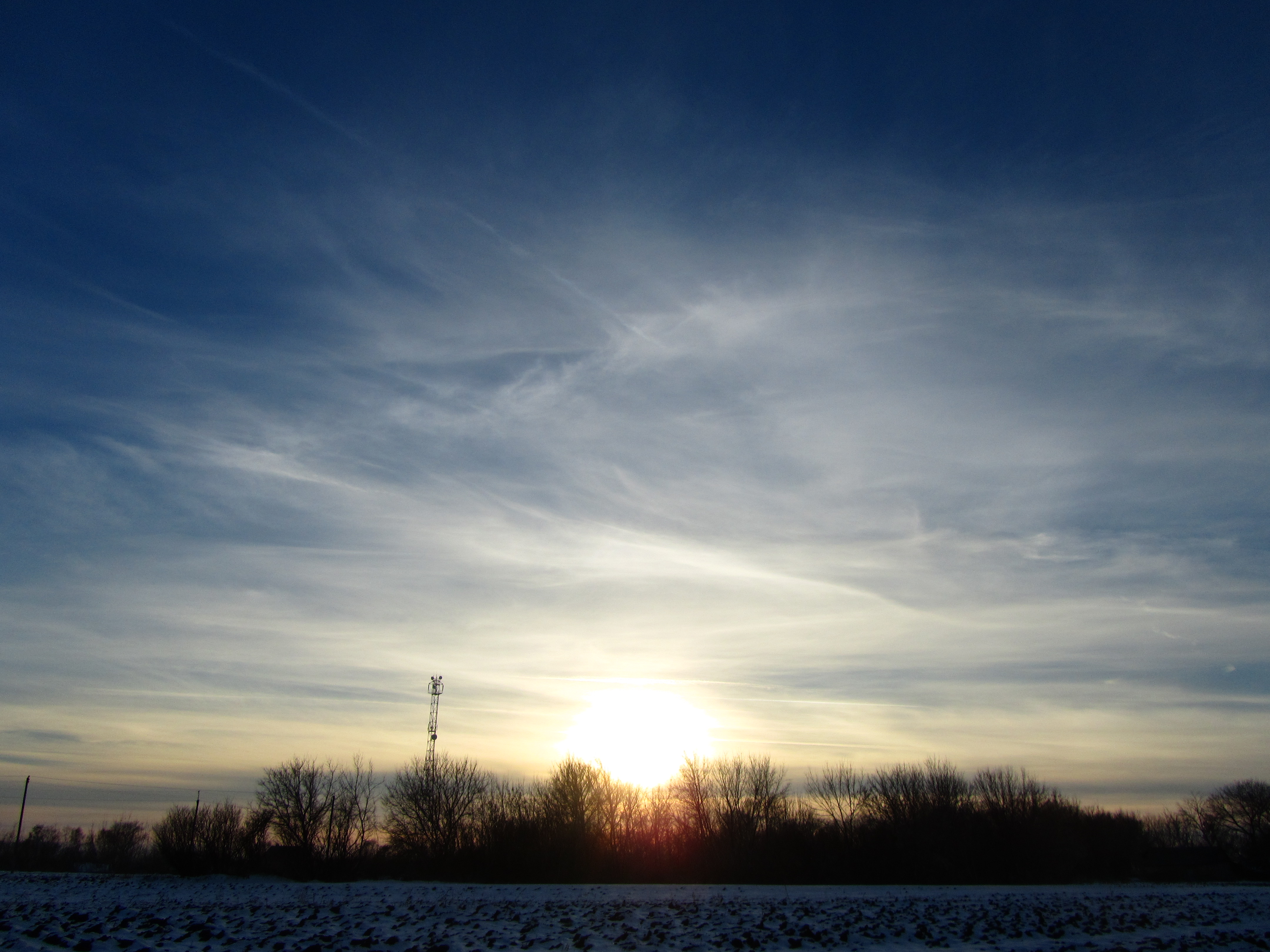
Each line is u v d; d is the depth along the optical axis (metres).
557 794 89.75
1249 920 53.06
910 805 93.56
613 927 40.19
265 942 33.09
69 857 122.25
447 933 36.75
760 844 89.50
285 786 84.75
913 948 35.88
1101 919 50.44
